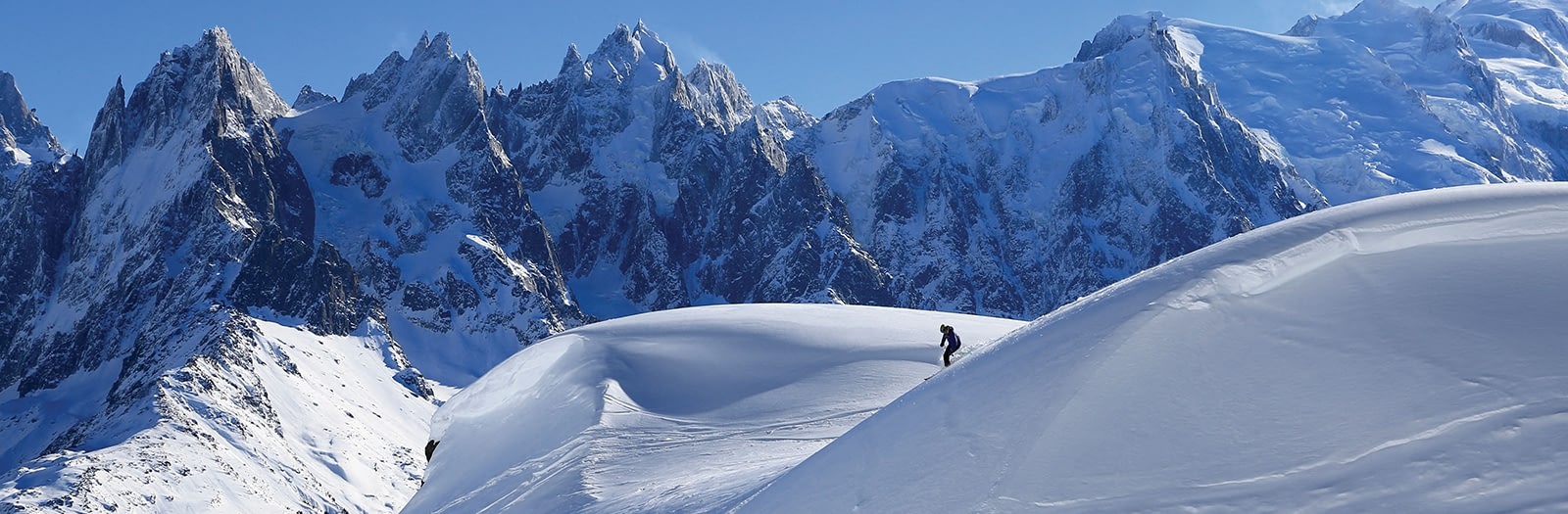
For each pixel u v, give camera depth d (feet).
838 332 199.11
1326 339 75.36
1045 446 75.36
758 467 118.21
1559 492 58.44
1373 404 68.95
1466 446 63.52
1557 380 65.92
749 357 188.03
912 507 76.33
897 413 88.28
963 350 174.40
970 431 80.43
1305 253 84.07
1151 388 76.43
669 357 189.57
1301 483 65.36
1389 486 63.05
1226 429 71.15
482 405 195.62
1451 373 69.10
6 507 611.47
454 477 173.99
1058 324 87.30
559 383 186.60
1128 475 70.54
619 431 161.27
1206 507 66.13
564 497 135.95
